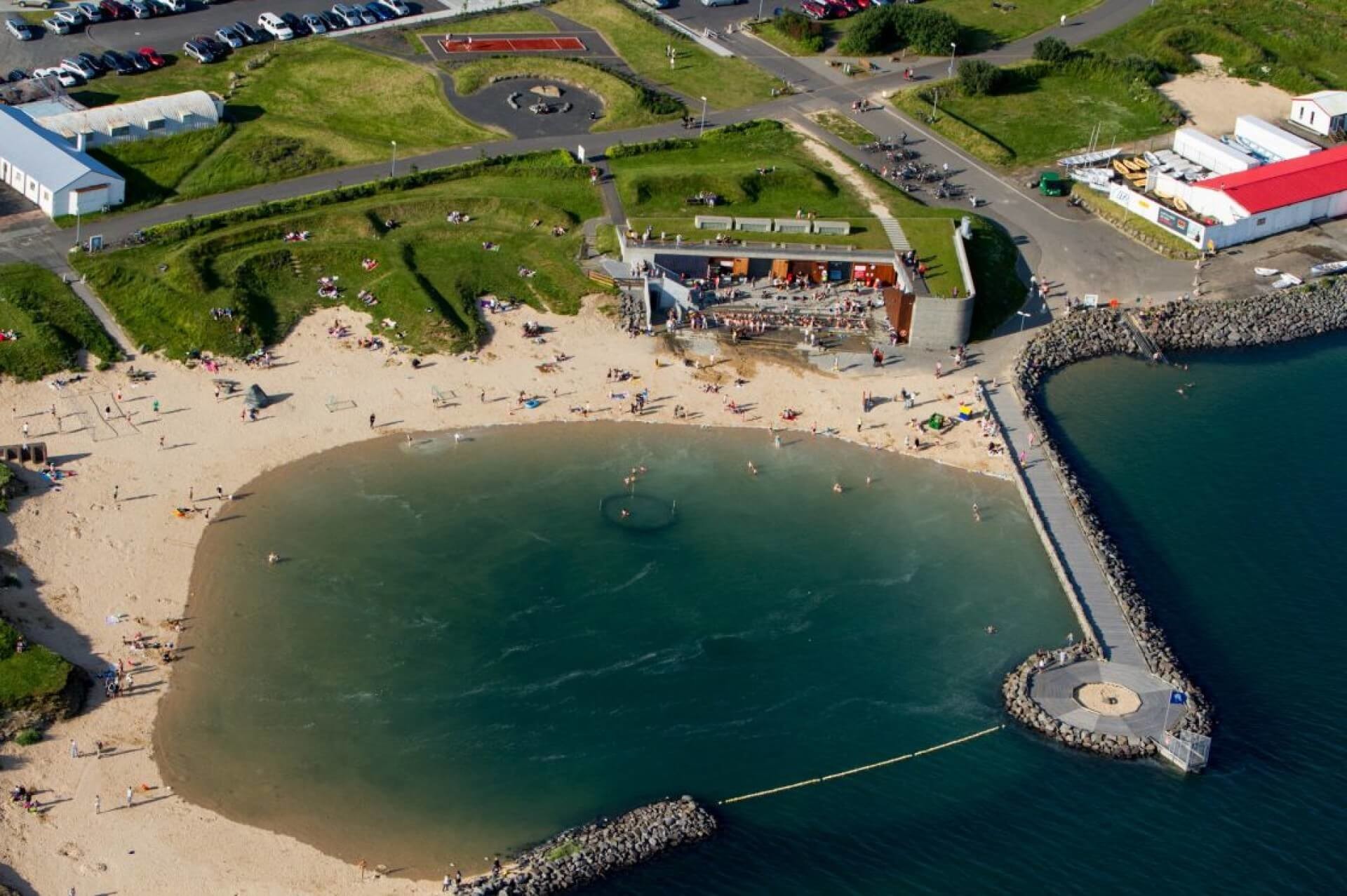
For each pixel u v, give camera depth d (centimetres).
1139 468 18800
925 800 14362
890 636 16162
